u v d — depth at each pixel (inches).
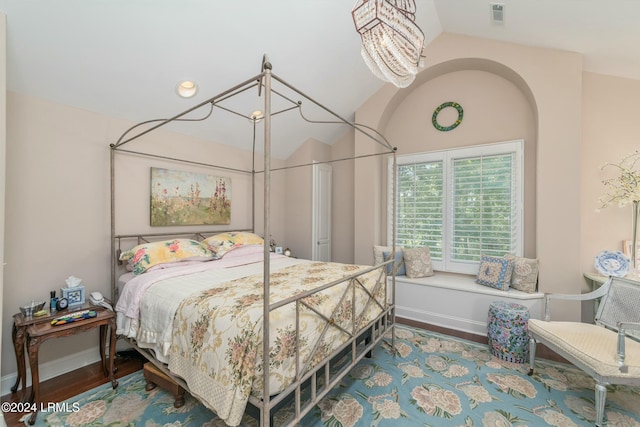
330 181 177.5
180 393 69.2
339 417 66.1
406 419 65.4
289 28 91.7
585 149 109.6
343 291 72.7
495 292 111.0
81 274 90.8
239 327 51.1
